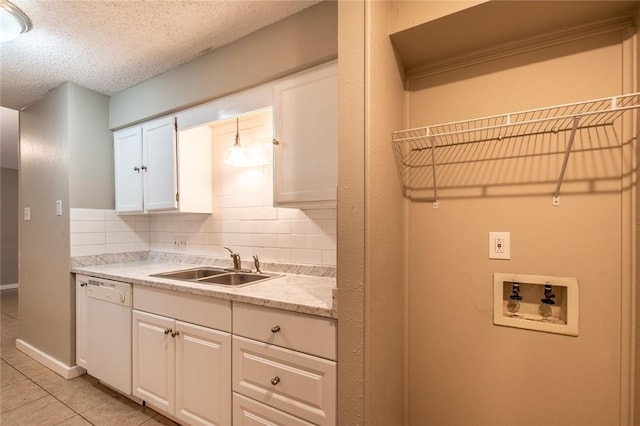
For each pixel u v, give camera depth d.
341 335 1.12
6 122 3.32
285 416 1.30
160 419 1.80
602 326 1.11
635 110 1.07
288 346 1.30
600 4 1.03
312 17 1.54
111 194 2.59
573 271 1.15
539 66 1.22
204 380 1.57
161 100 2.21
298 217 2.00
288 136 1.62
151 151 2.31
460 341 1.35
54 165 2.47
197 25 1.68
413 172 1.46
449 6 1.10
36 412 1.87
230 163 2.07
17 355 2.68
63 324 2.36
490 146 1.30
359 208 1.08
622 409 1.07
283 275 1.96
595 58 1.13
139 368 1.86
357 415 1.08
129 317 1.92
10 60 2.02
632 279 1.06
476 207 1.33
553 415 1.18
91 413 1.86
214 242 2.41
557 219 1.18
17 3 1.47
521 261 1.24
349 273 1.10
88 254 2.42
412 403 1.43
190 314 1.63
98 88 2.46
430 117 1.42
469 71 1.34
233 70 1.82
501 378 1.27
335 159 1.47
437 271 1.40
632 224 1.07
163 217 2.74
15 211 5.41
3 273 5.25
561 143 1.18
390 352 1.27
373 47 1.09
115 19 1.61
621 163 1.09
